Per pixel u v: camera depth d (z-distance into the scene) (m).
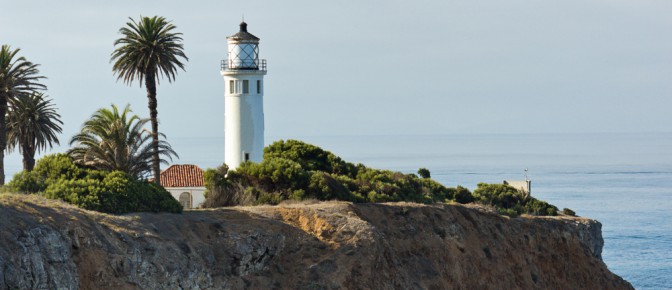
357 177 173.25
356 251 123.62
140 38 158.62
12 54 146.50
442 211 153.00
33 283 89.19
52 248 93.56
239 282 113.19
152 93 160.38
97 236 100.56
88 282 95.88
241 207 132.50
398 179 173.88
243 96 188.00
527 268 162.00
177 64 162.25
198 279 107.50
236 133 188.12
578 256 178.25
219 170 157.50
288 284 117.19
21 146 165.50
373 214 141.50
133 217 111.50
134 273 100.88
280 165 152.50
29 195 106.56
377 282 122.50
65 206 104.25
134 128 138.75
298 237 124.44
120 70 159.38
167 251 106.50
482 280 147.25
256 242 118.12
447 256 142.88
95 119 139.00
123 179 118.56
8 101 146.50
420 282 132.88
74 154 136.12
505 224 167.12
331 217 129.38
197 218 118.75
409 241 139.75
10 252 88.88
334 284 118.25
